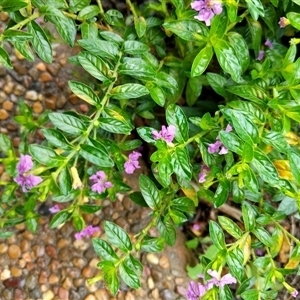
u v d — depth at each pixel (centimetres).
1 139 28
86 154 24
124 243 26
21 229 36
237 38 28
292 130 30
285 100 25
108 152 27
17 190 35
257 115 26
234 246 25
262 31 33
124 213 37
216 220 38
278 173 26
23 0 25
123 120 26
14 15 26
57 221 28
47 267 36
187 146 30
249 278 29
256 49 31
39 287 35
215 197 26
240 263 25
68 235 36
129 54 28
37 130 37
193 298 26
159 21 31
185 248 37
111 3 39
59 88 38
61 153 26
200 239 37
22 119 31
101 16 31
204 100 35
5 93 38
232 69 26
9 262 36
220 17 25
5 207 34
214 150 27
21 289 35
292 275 36
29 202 29
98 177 28
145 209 37
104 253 26
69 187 25
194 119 27
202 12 24
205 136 28
